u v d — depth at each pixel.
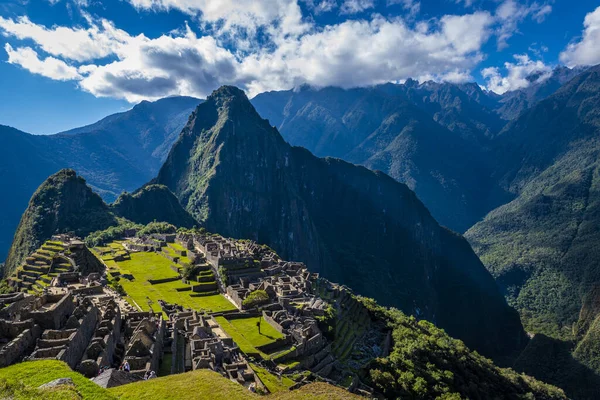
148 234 189.25
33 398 25.66
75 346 38.72
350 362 82.62
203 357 49.28
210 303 94.75
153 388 33.56
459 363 108.88
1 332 37.62
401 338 107.50
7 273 181.00
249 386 51.03
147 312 60.19
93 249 149.00
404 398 77.69
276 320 82.00
